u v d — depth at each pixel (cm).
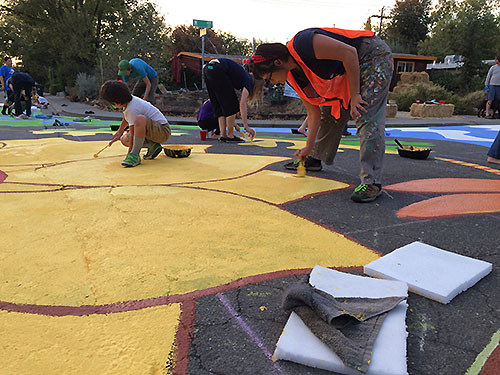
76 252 180
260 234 206
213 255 179
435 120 1221
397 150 532
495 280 160
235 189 296
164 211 239
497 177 360
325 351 110
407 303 140
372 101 264
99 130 731
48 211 236
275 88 1251
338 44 244
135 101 375
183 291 148
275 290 150
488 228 222
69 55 2295
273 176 344
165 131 399
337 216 240
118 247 186
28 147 490
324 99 285
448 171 387
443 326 128
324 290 140
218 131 655
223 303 141
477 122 1164
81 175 332
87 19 2269
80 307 137
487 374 107
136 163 374
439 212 251
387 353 108
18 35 2850
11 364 108
